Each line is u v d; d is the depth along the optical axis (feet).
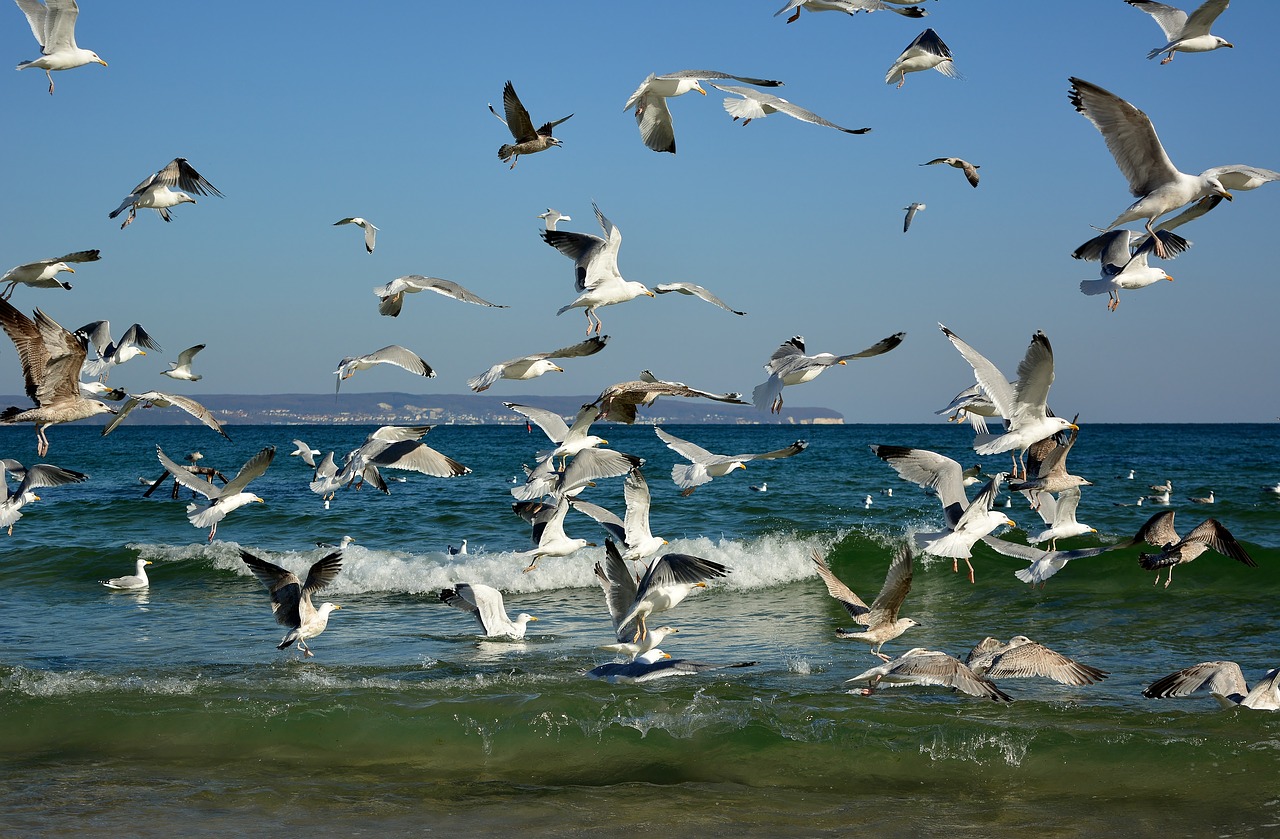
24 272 42.47
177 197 45.88
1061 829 32.91
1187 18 39.24
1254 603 63.21
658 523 100.68
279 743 41.42
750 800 35.53
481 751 40.45
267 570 50.11
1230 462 211.61
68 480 57.00
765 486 126.62
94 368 54.29
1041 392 37.14
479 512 110.73
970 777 37.27
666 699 44.70
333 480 51.62
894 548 80.94
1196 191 37.58
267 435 454.81
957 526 39.01
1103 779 36.65
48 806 35.17
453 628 61.46
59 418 39.22
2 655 54.90
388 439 50.85
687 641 58.08
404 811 34.78
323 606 49.55
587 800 35.68
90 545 92.79
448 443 319.06
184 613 67.15
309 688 46.98
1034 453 45.80
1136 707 43.21
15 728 42.68
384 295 45.85
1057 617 62.18
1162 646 54.29
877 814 34.24
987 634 58.59
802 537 85.40
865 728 40.83
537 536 55.36
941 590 71.36
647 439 348.38
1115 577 70.85
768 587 74.74
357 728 42.29
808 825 33.47
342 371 45.73
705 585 40.27
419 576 75.72
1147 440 368.27
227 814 34.50
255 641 58.29
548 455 48.52
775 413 39.86
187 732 42.29
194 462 133.08
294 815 34.45
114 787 36.99
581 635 59.41
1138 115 36.86
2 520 55.88
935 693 45.65
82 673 50.16
